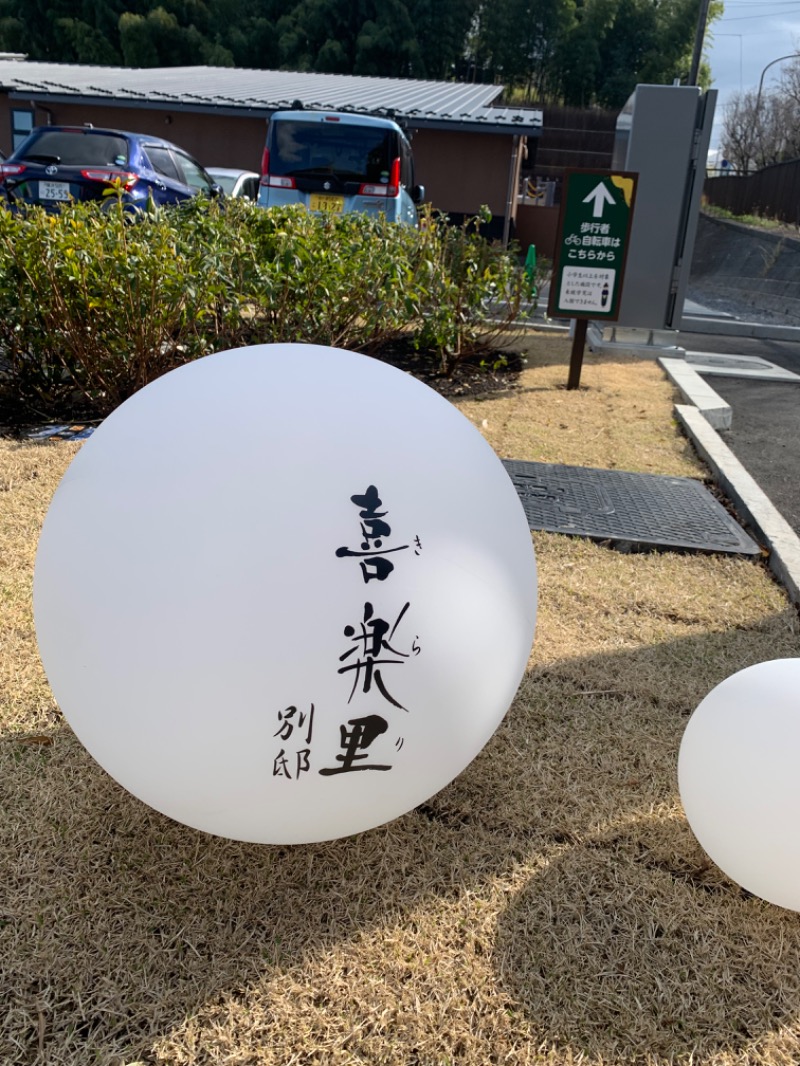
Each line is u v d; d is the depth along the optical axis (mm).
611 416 4836
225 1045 1267
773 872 1429
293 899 1524
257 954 1411
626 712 2135
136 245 3715
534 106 29500
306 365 1418
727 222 19688
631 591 2758
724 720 1502
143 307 3760
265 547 1208
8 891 1515
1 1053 1246
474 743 1452
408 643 1253
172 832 1668
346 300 4605
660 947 1466
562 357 6621
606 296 5250
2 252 3740
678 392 5559
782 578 2898
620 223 5125
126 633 1231
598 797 1825
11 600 2455
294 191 8156
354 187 8078
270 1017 1311
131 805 1733
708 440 4270
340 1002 1339
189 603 1203
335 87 16500
